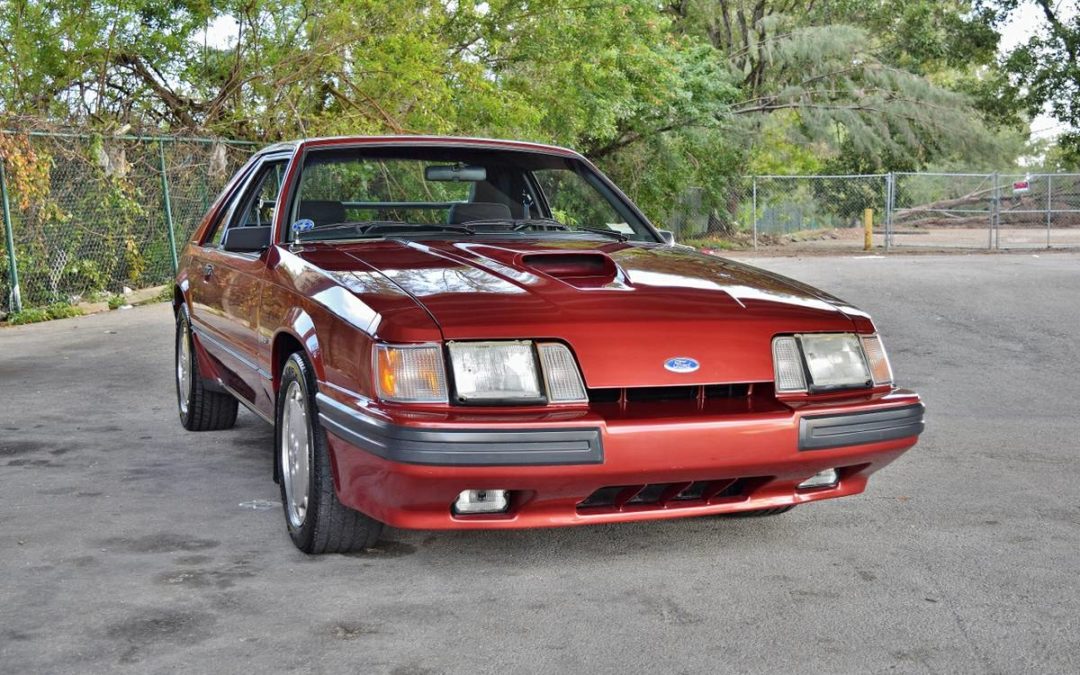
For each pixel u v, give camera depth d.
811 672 2.89
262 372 4.46
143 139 14.87
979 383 7.77
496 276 3.79
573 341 3.40
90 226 14.16
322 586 3.56
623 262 4.14
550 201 5.00
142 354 9.27
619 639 3.11
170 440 5.87
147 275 15.19
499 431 3.23
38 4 16.03
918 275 16.72
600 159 28.53
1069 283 14.94
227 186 5.92
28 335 10.85
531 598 3.45
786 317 3.70
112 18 16.22
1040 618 3.28
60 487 4.87
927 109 31.33
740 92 29.05
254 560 3.83
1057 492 4.84
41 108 16.00
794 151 36.00
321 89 18.00
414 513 3.41
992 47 36.75
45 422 6.37
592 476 3.31
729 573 3.70
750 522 4.33
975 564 3.80
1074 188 36.81
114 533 4.16
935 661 2.96
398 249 4.25
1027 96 37.12
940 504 4.62
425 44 17.50
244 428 6.21
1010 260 20.64
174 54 17.05
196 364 5.87
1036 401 7.13
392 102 17.91
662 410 3.44
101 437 5.95
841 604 3.40
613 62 22.47
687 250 4.68
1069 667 2.92
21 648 3.03
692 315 3.59
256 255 4.75
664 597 3.46
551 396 3.35
